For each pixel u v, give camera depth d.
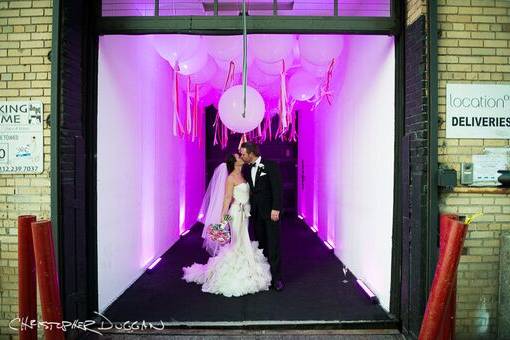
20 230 2.21
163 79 5.01
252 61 4.22
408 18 2.77
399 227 2.93
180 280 4.04
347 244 4.54
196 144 7.57
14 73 2.63
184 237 6.19
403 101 2.88
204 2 3.55
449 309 2.27
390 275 3.07
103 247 3.17
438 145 2.60
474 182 2.61
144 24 2.82
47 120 2.62
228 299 3.47
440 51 2.61
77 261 2.74
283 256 5.12
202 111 8.05
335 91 5.10
